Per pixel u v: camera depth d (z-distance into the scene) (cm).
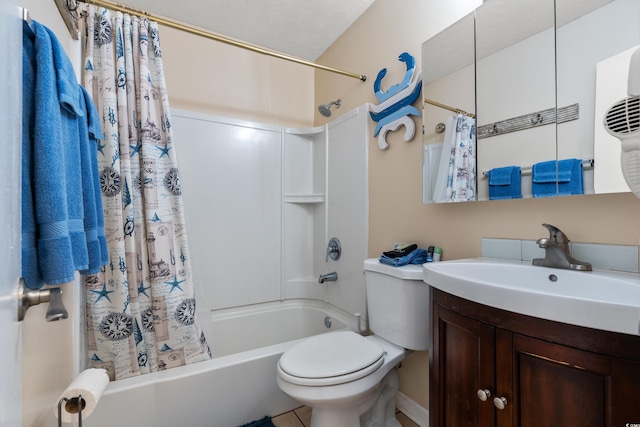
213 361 136
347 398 104
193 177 196
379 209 172
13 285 40
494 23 115
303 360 114
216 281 203
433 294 101
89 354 123
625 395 56
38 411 69
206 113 206
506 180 111
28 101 57
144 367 130
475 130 121
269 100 231
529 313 68
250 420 140
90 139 93
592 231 91
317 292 224
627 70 82
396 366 138
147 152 137
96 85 130
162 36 194
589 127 90
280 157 229
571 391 62
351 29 202
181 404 124
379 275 137
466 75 125
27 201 55
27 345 62
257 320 210
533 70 104
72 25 109
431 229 142
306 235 239
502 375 74
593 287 81
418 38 150
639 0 81
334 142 212
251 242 216
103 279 126
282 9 187
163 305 136
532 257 104
